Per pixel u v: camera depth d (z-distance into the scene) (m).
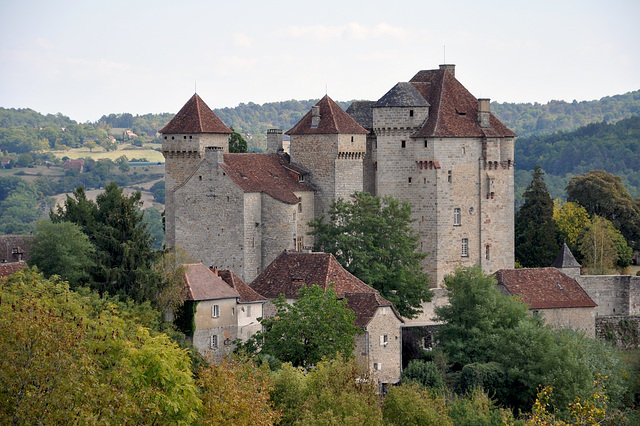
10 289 173.88
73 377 143.00
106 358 159.75
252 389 180.00
